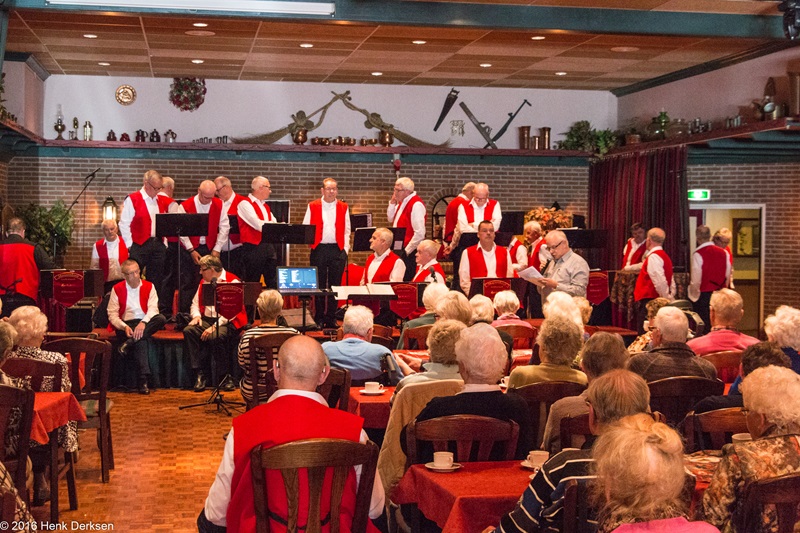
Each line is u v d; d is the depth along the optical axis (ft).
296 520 9.04
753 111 39.37
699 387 13.97
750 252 44.73
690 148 41.91
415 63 42.65
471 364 12.38
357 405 16.81
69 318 32.09
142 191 36.55
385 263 33.71
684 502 8.66
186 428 25.23
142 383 30.55
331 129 48.65
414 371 19.72
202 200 37.14
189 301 36.88
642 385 9.06
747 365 12.94
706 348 18.31
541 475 8.94
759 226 44.19
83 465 21.18
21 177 45.32
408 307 30.60
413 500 11.80
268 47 38.86
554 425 12.19
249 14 30.22
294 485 9.02
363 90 48.88
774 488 8.57
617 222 47.16
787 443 9.21
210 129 47.50
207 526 9.68
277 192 47.93
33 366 16.58
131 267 30.89
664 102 46.34
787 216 43.29
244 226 36.29
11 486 9.41
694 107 43.83
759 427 9.53
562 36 36.19
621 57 40.98
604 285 36.96
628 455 6.87
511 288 31.99
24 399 13.35
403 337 22.85
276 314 20.70
